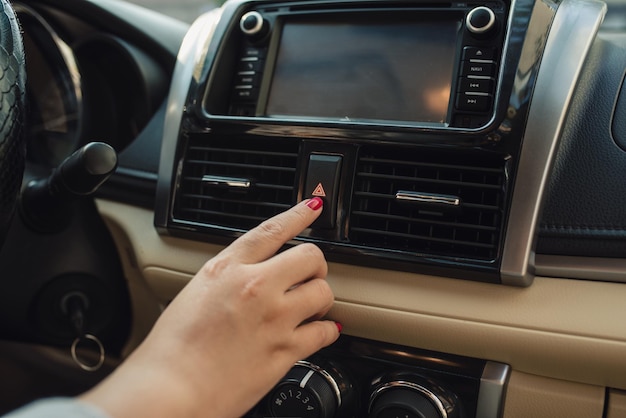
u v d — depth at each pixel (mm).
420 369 726
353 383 762
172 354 433
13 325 943
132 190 921
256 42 808
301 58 789
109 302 992
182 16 1123
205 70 815
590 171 684
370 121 722
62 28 1005
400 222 700
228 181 756
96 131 1034
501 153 648
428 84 712
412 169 695
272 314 479
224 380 442
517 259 636
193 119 805
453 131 664
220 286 478
